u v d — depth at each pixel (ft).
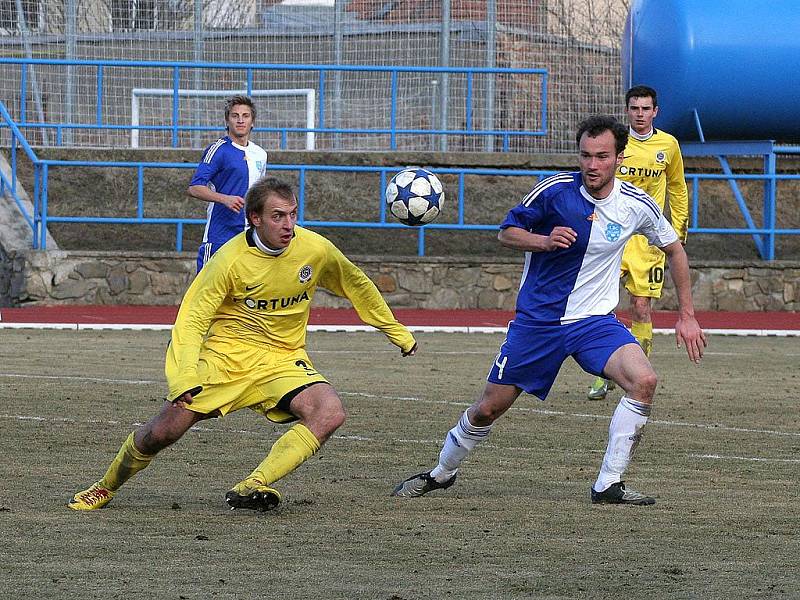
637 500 58.13
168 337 136.26
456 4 228.22
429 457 70.38
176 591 41.47
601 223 57.88
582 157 57.06
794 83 193.67
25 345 125.39
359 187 196.13
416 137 230.89
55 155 193.26
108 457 67.97
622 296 176.04
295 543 49.16
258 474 54.13
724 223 204.54
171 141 231.30
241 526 52.26
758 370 116.78
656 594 41.86
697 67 193.98
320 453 71.26
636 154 101.86
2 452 68.80
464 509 56.65
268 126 231.50
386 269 176.65
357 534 51.01
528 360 58.80
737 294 181.78
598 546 49.19
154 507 55.88
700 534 51.67
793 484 63.67
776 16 195.11
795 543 50.14
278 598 40.73
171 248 184.14
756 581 43.78
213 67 202.80
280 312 55.21
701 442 77.05
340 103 230.68
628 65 205.46
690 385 105.19
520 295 59.77
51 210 185.98
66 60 203.62
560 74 227.40
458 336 146.10
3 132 230.27
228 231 105.19
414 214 73.61
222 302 54.49
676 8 196.65
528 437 78.13
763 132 199.41
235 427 79.77
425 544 49.26
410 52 229.66
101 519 53.11
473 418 59.16
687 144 206.90
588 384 106.83
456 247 189.26
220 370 54.90
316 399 55.21
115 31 230.48
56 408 85.15
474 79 225.97
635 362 57.88
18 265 169.89
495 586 42.70
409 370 112.06
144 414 83.46
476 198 197.06
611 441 58.34
